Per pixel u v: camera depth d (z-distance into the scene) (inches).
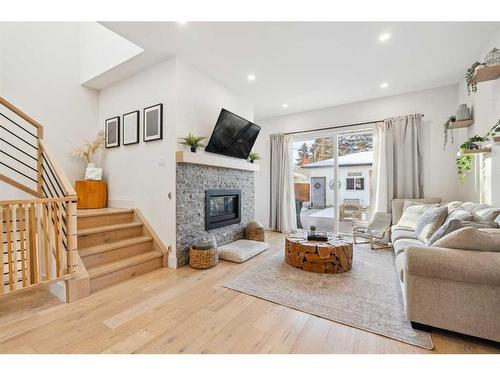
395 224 152.1
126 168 142.4
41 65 142.4
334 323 71.9
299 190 219.6
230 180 159.8
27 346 61.4
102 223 122.2
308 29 98.3
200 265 117.3
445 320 63.6
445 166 154.4
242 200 173.2
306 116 206.7
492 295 59.3
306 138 208.1
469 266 59.8
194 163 126.3
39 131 109.6
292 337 65.3
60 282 87.1
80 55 156.9
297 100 180.9
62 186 88.0
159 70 125.5
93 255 101.7
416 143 157.2
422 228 109.2
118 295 89.9
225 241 155.4
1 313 76.8
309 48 112.3
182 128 122.2
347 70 134.4
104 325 70.6
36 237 82.1
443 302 63.8
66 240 87.4
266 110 204.8
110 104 154.9
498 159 100.4
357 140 193.3
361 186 192.1
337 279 104.2
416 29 98.7
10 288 73.9
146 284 99.9
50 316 75.2
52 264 87.9
